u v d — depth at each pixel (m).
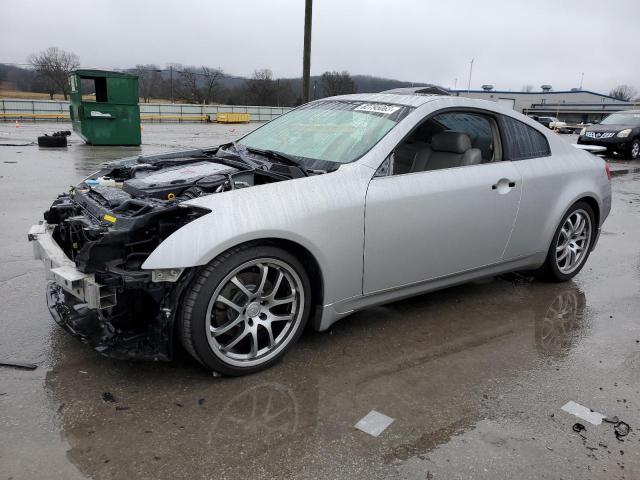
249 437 2.50
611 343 3.66
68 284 2.75
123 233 2.72
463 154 3.85
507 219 4.02
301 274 3.09
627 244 6.41
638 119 17.66
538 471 2.35
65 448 2.37
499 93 76.19
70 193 3.70
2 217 6.43
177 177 3.38
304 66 14.17
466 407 2.82
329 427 2.60
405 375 3.12
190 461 2.32
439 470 2.33
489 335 3.70
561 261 4.71
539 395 2.96
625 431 2.66
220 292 2.86
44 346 3.27
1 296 3.98
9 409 2.63
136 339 2.87
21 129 22.89
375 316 3.94
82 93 15.56
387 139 3.48
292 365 3.18
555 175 4.33
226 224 2.75
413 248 3.51
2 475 2.19
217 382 2.96
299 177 3.21
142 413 2.65
